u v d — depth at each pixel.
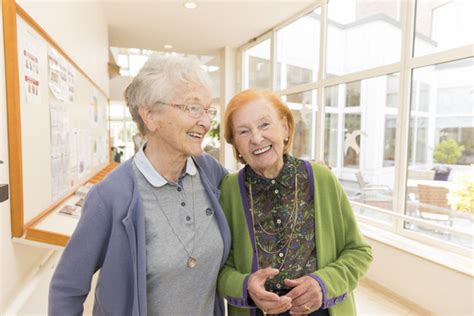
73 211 1.73
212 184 1.08
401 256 2.64
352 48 3.57
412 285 2.55
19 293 1.30
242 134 1.05
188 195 0.96
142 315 0.81
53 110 1.72
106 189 0.84
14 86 1.19
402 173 2.92
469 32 2.34
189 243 0.90
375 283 2.88
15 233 1.24
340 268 1.03
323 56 4.04
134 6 4.33
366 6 3.33
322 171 1.14
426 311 2.44
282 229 1.05
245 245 1.05
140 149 0.95
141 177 0.89
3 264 1.17
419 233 2.80
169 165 0.91
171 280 0.89
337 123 3.86
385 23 3.08
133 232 0.82
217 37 5.73
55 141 1.76
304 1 4.18
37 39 1.47
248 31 5.43
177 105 0.84
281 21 4.93
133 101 0.88
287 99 4.92
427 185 2.71
